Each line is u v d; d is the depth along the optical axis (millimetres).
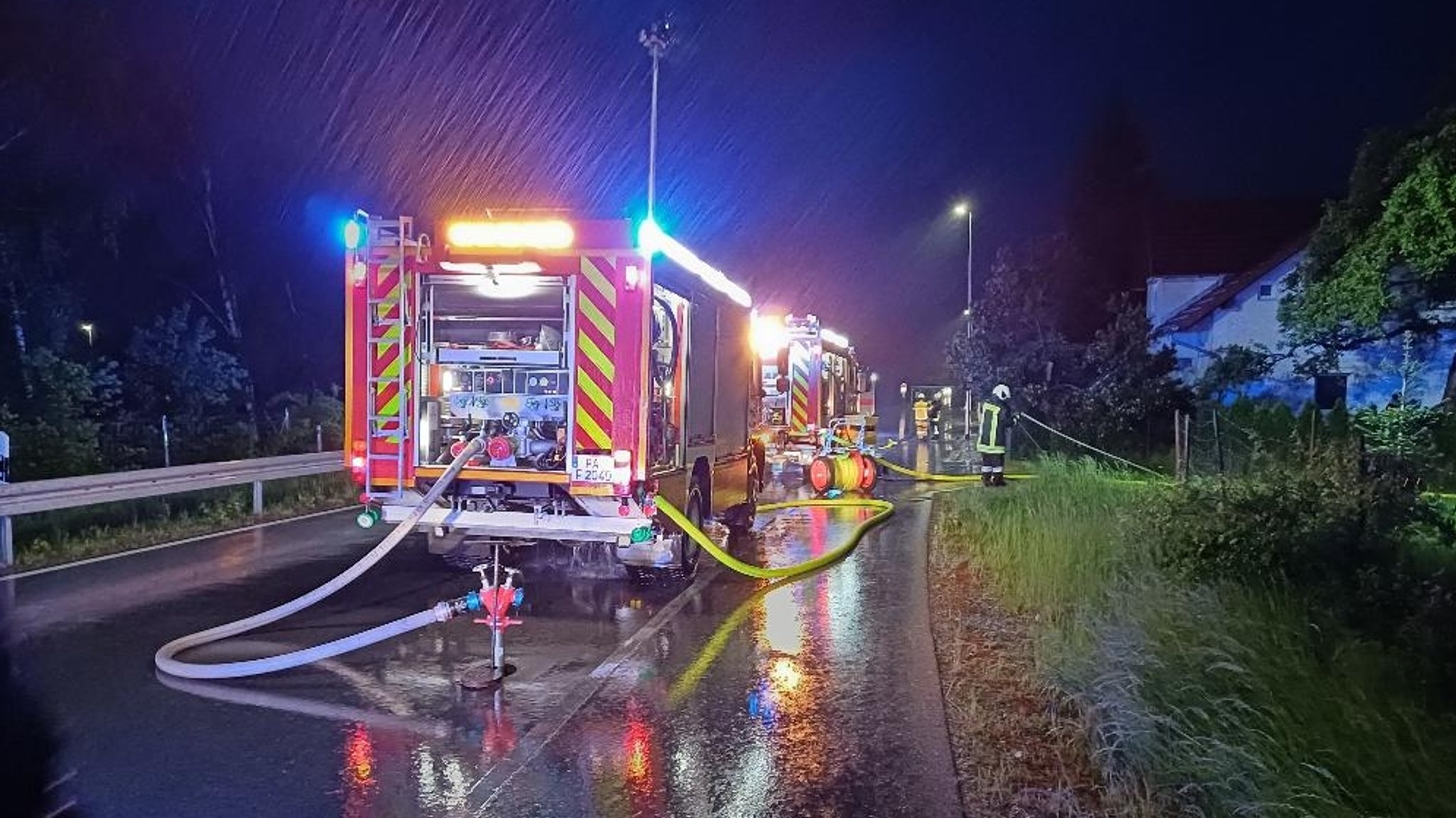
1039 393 23094
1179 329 24875
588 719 5730
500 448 8203
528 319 8680
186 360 23000
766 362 19250
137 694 6070
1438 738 4844
